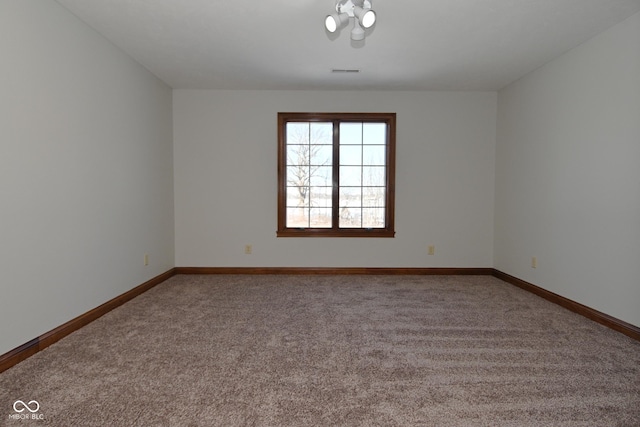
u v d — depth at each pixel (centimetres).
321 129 457
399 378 189
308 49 321
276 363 205
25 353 210
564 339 243
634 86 249
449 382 185
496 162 447
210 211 451
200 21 270
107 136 301
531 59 338
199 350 223
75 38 259
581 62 300
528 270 376
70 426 148
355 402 167
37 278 223
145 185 371
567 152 317
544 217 349
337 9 239
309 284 399
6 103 200
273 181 451
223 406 163
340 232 451
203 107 445
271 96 446
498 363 207
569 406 164
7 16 200
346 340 240
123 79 326
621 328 254
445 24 272
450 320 281
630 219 252
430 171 450
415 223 453
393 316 290
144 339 240
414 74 386
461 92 446
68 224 252
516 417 155
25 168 213
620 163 260
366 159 457
